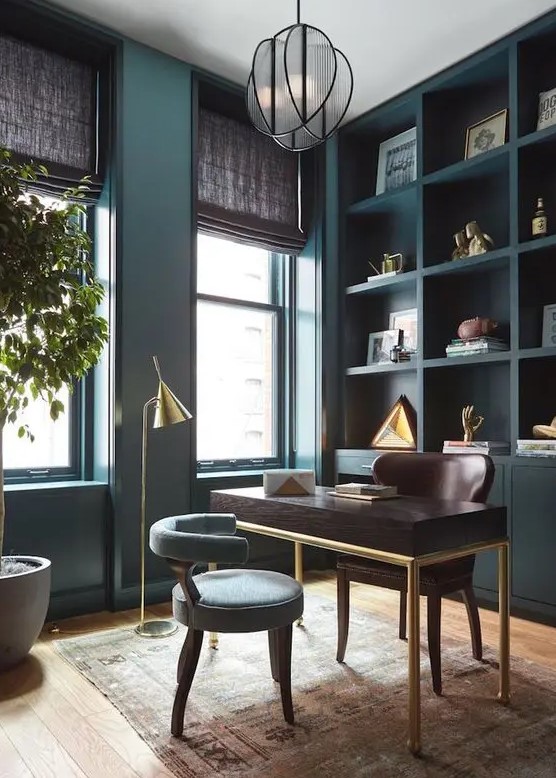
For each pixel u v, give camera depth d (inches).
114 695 86.1
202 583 83.4
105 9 123.4
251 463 164.4
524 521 125.1
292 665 97.6
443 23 128.7
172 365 135.5
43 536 119.5
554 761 70.2
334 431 167.0
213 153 155.4
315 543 84.1
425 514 78.0
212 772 67.9
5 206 90.0
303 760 70.2
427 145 152.6
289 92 86.3
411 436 155.8
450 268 142.8
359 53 139.3
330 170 169.6
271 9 123.6
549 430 124.4
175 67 139.8
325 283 166.7
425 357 148.9
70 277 98.5
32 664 97.5
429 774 67.6
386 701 85.0
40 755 71.2
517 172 131.3
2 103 123.0
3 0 116.2
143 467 119.0
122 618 121.8
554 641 110.6
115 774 67.5
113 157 129.1
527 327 132.6
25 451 129.3
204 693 87.0
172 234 137.1
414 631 72.1
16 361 96.0
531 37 130.3
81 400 134.3
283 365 172.7
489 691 88.4
